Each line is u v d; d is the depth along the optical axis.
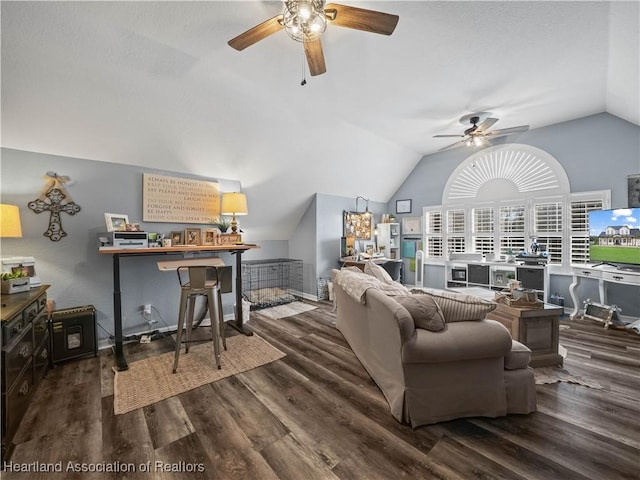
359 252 5.43
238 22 1.94
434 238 5.53
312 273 5.03
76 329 2.51
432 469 1.33
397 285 2.54
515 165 4.48
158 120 2.76
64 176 2.65
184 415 1.74
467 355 1.61
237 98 2.87
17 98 2.17
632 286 3.49
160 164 3.18
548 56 2.40
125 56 2.18
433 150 5.19
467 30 2.08
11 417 1.50
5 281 1.95
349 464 1.37
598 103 3.36
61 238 2.65
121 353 2.55
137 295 3.11
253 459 1.40
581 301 3.85
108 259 2.89
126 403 1.86
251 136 3.38
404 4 1.82
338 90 2.94
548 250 4.18
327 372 2.30
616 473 1.30
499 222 4.66
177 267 2.72
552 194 4.09
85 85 2.27
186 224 3.41
